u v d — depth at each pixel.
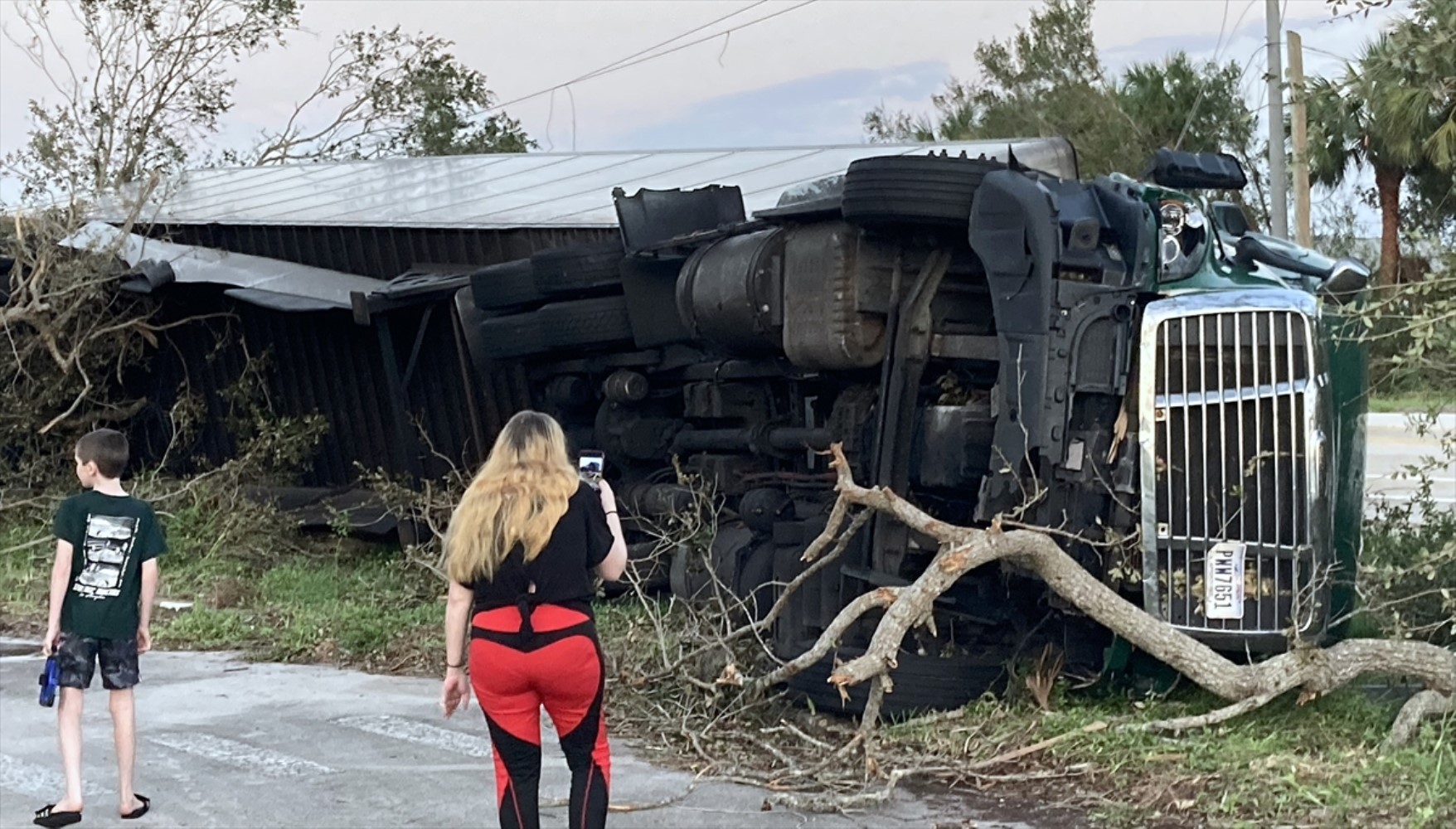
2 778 7.23
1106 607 6.81
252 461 14.91
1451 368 7.41
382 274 16.03
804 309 8.37
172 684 9.50
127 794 6.49
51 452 16.03
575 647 5.26
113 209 17.11
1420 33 7.67
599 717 5.44
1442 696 6.76
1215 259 7.75
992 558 6.72
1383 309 7.29
